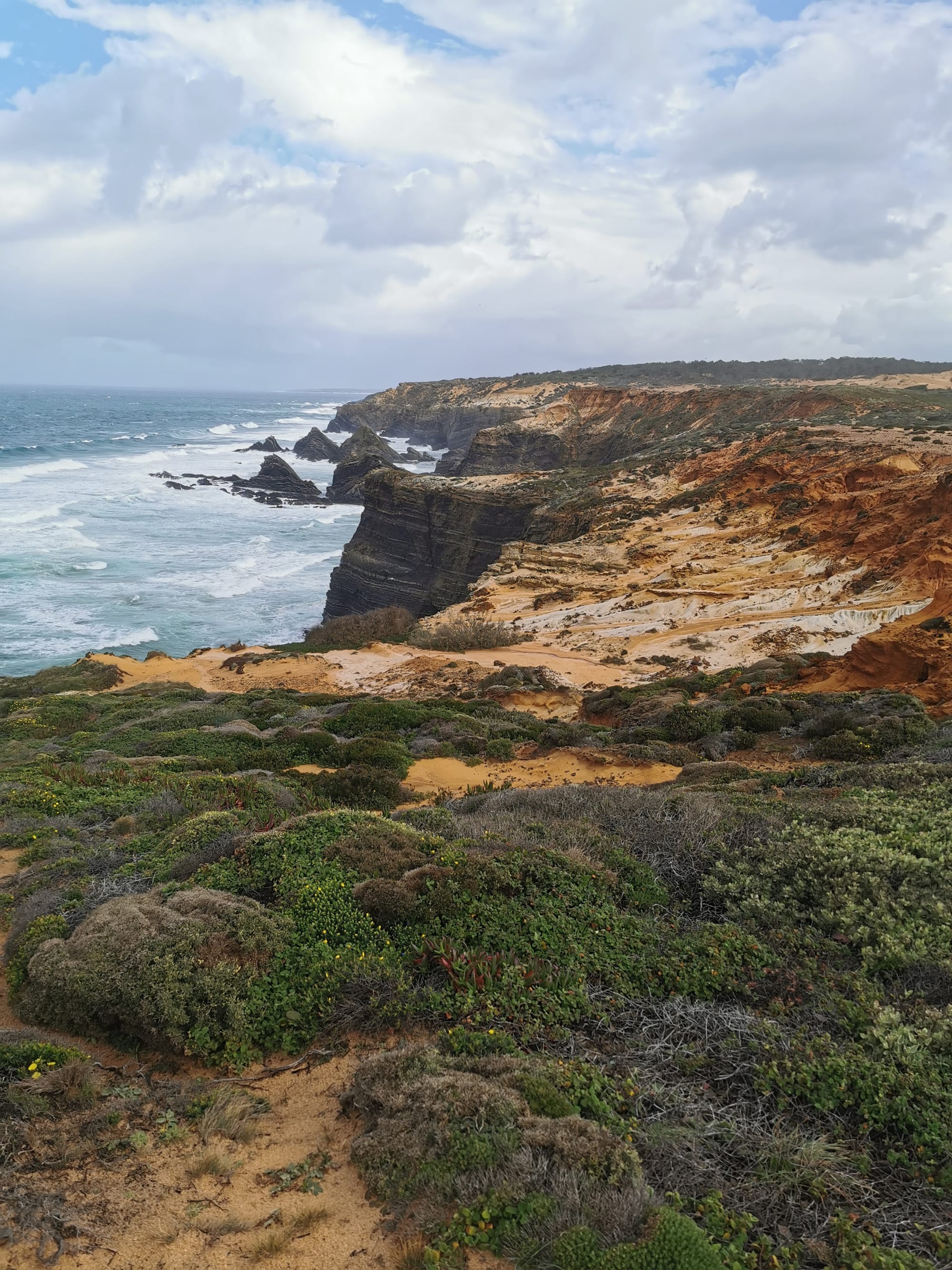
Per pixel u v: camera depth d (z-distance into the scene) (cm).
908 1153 484
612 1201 430
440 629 4222
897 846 875
